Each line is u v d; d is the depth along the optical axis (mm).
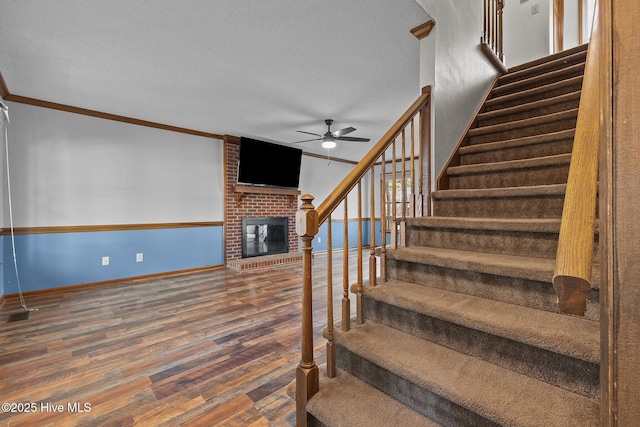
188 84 3268
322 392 1382
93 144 4066
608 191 481
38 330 2635
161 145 4684
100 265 4129
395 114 4273
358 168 1675
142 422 1535
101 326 2725
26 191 3588
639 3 452
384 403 1300
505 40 4500
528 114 2678
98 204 4109
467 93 2768
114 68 2883
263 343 2393
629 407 457
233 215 5504
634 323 452
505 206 1957
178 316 2975
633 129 452
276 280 4449
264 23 2244
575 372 1058
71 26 2221
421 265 1764
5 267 3438
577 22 4551
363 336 1530
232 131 5164
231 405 1665
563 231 573
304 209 1361
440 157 2375
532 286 1374
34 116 3639
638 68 448
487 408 1003
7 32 2271
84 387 1822
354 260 6133
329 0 2018
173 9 2070
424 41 2328
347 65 2895
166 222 4727
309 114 4270
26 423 1523
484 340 1281
